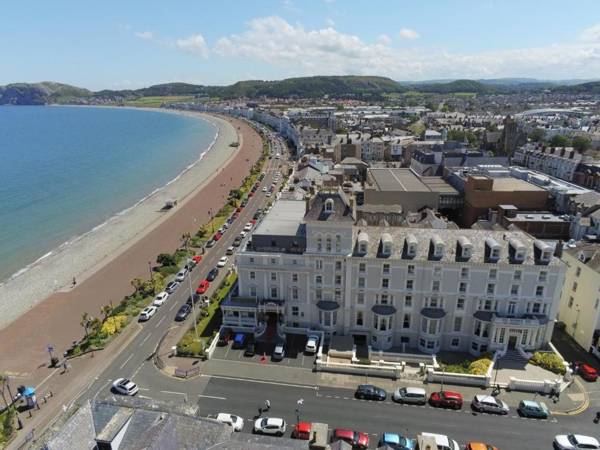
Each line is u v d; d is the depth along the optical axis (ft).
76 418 137.28
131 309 337.93
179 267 421.18
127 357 279.49
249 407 233.76
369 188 524.52
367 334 293.23
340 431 208.33
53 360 274.36
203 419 139.13
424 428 217.36
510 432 214.48
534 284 264.31
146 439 122.31
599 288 264.93
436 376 251.39
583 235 415.64
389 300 283.59
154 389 247.91
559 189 502.79
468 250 268.00
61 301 368.89
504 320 265.34
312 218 277.64
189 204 648.38
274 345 288.71
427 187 530.27
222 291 360.48
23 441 212.23
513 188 502.38
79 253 477.36
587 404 232.53
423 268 271.49
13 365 278.26
